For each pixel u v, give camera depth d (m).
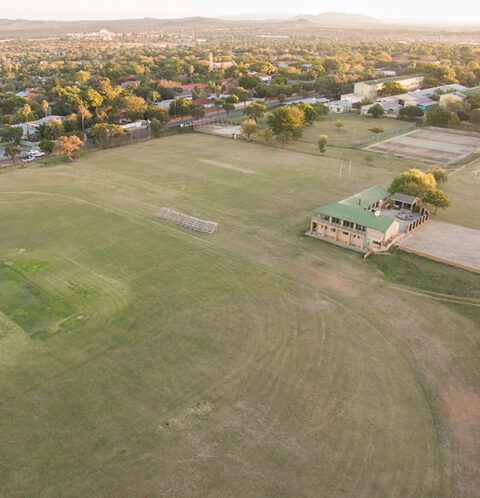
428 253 58.94
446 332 43.84
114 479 28.39
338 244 62.56
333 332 43.44
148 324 44.03
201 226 66.25
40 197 78.06
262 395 35.50
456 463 30.02
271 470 29.14
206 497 27.30
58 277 52.25
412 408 34.59
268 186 85.25
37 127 123.38
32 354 39.62
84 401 34.62
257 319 45.16
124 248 59.88
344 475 28.91
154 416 33.34
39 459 29.67
